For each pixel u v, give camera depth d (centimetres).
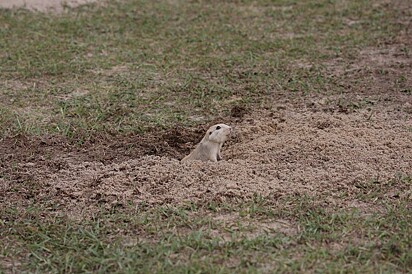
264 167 1010
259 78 1459
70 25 1848
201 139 1177
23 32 1784
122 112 1283
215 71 1511
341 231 860
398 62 1562
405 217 889
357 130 1137
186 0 2136
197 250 822
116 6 2055
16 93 1384
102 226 884
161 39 1747
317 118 1209
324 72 1498
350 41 1714
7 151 1123
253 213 900
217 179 974
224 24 1877
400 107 1283
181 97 1363
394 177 984
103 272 789
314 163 1023
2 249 844
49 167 1060
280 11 1997
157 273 777
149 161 1041
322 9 2008
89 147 1141
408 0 2078
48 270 805
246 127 1184
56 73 1499
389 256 803
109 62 1566
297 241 839
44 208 935
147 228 872
